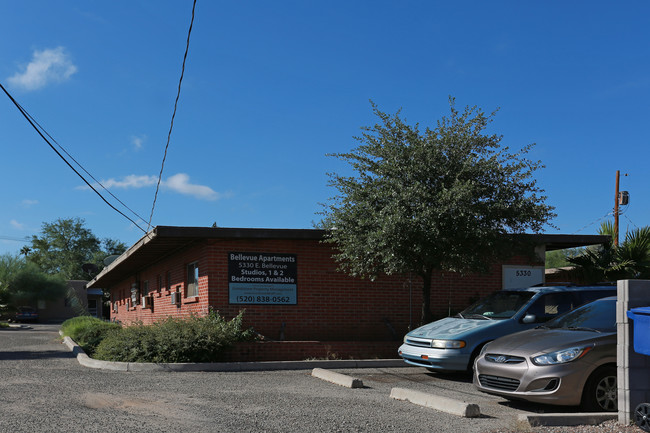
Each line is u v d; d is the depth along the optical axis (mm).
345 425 7164
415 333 12000
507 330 11156
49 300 63375
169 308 20156
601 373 7918
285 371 12594
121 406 8172
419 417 7676
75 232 93625
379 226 13492
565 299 11508
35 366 12820
